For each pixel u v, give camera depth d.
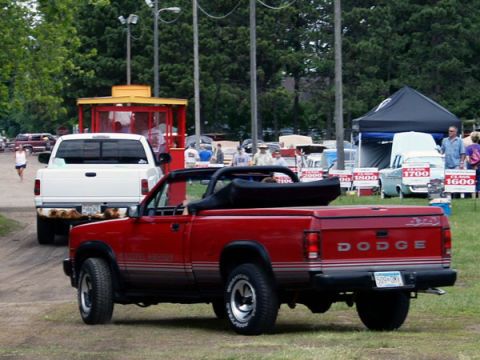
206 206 21.89
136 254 23.27
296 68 144.88
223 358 17.84
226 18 144.88
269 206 22.06
